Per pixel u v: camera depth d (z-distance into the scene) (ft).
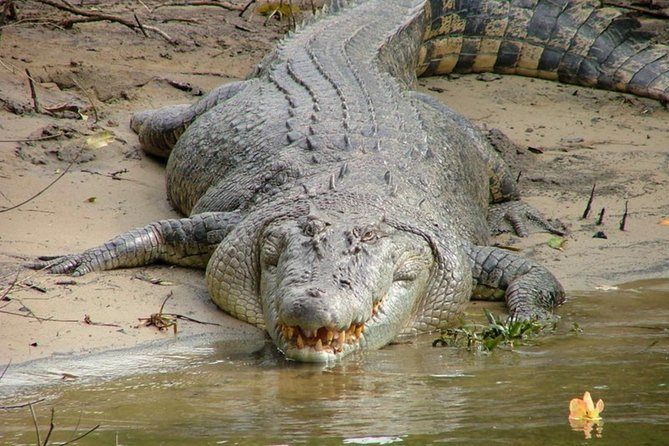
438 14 111.65
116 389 45.01
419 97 85.71
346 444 36.58
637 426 38.50
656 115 104.12
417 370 48.83
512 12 114.93
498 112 102.99
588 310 61.57
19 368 47.78
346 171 63.77
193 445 36.55
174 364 49.70
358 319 51.21
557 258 72.43
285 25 118.21
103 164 82.84
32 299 56.18
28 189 74.74
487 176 80.69
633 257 72.33
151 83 97.09
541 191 85.66
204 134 77.36
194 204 75.25
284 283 52.42
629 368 48.03
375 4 105.40
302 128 70.69
